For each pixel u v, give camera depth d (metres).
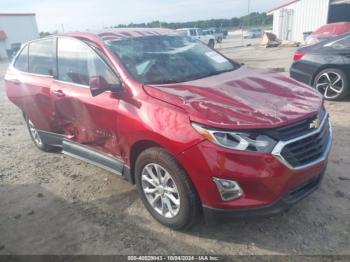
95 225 3.53
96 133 3.93
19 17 43.31
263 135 2.74
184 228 3.24
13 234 3.51
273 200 2.80
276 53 19.62
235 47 28.53
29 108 5.10
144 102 3.28
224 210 2.84
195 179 2.87
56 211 3.86
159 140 3.03
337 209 3.48
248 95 3.26
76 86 4.15
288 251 2.97
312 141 2.96
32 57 5.15
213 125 2.76
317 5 25.12
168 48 4.29
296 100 3.24
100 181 4.47
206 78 3.79
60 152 5.61
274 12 28.55
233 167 2.71
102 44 3.97
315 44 7.53
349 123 5.83
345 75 6.96
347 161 4.46
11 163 5.32
